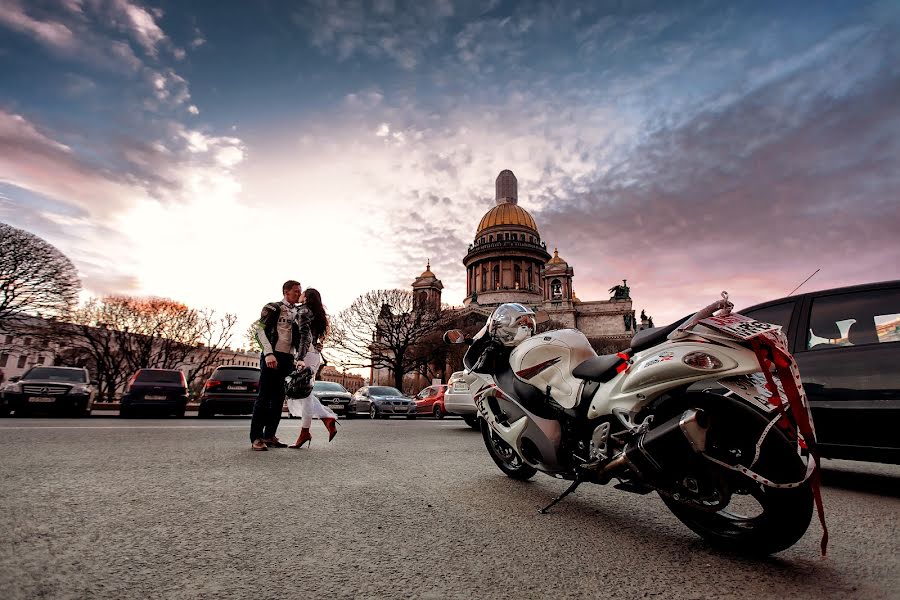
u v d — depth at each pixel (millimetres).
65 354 37500
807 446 1896
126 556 1934
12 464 3715
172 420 10461
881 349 4031
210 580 1744
